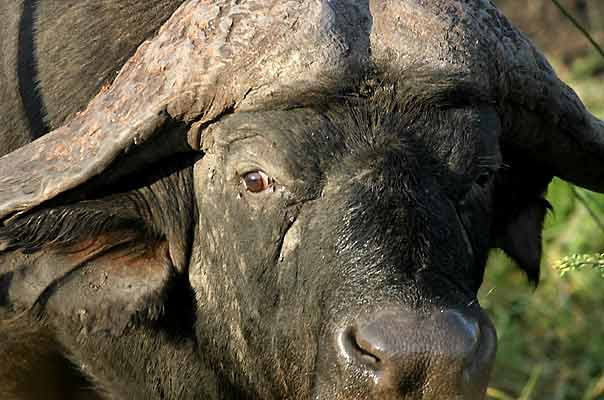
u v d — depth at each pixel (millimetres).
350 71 13844
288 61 13875
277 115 14141
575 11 35031
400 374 12773
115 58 16297
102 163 14477
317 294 13688
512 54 14977
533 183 17125
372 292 13141
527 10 35094
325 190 13938
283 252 14234
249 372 15516
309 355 14062
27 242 14930
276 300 14492
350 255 13461
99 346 16328
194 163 15250
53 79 16484
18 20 16953
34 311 15469
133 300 15383
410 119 14133
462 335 12820
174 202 15484
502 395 21484
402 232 13453
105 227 15219
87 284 15352
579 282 24297
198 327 15859
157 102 14359
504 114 15516
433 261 13406
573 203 25094
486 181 15109
